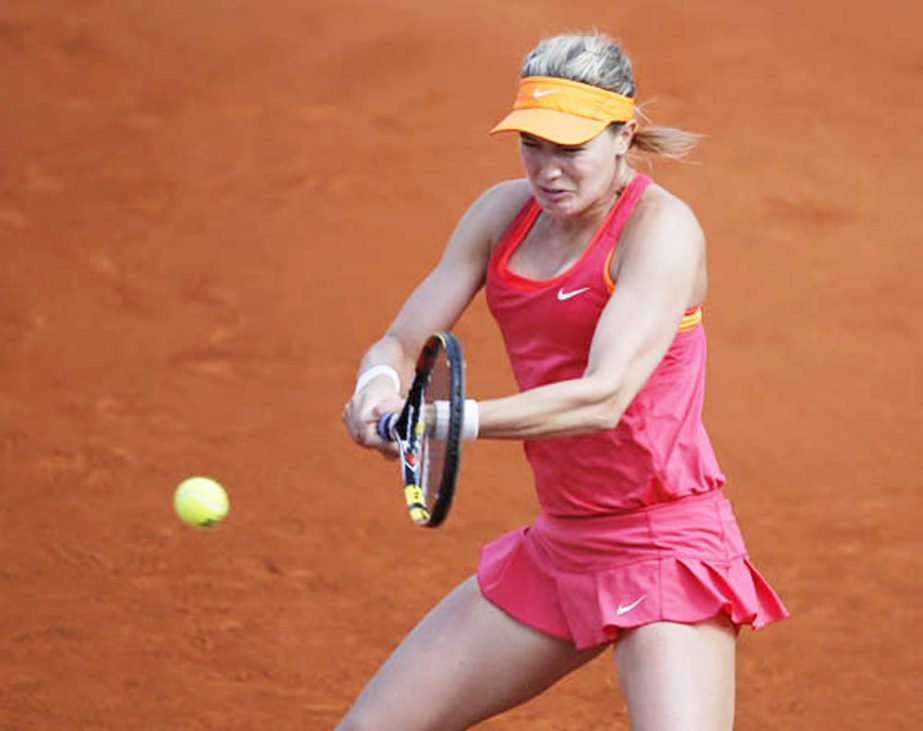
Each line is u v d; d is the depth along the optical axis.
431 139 50.88
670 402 15.19
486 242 16.19
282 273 42.09
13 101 53.94
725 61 56.72
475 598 16.20
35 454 32.25
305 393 35.53
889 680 24.33
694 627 15.14
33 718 22.75
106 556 28.11
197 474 31.53
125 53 57.59
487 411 13.83
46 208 46.25
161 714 22.95
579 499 15.50
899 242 44.41
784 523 29.89
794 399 35.47
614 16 60.41
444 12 60.38
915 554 28.64
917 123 52.72
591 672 24.52
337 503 30.44
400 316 16.45
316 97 54.09
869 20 61.34
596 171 14.66
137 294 40.81
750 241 44.16
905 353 37.94
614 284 14.91
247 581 27.28
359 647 25.12
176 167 49.12
